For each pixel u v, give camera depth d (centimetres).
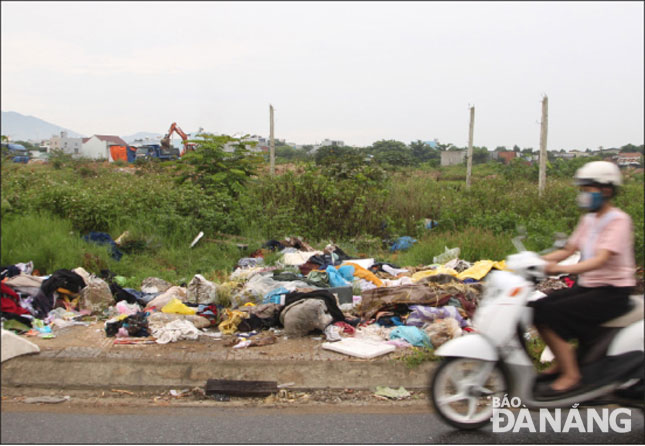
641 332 415
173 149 3856
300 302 650
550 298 429
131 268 914
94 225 1073
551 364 545
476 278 832
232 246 1037
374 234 1252
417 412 476
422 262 1036
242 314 659
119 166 3716
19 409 473
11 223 995
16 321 652
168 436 422
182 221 1079
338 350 582
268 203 1255
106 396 506
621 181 412
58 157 3788
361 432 433
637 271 987
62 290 744
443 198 1341
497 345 419
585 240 426
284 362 553
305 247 1077
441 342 597
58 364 544
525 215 1370
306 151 2895
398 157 3000
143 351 578
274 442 413
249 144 1380
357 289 802
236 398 505
